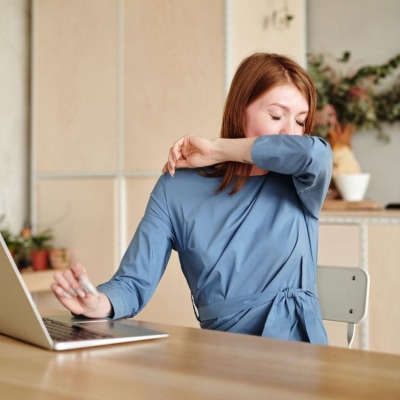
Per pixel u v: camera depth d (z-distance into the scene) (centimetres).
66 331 120
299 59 351
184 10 307
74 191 345
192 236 156
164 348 110
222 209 157
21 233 346
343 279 167
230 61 296
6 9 362
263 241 152
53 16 351
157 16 316
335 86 340
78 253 344
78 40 343
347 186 290
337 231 271
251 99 162
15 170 366
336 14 356
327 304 168
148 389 85
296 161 145
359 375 91
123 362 100
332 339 268
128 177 328
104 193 334
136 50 323
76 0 343
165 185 164
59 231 350
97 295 130
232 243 152
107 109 333
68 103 347
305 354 105
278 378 90
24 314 110
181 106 309
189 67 306
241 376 91
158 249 158
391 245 259
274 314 147
